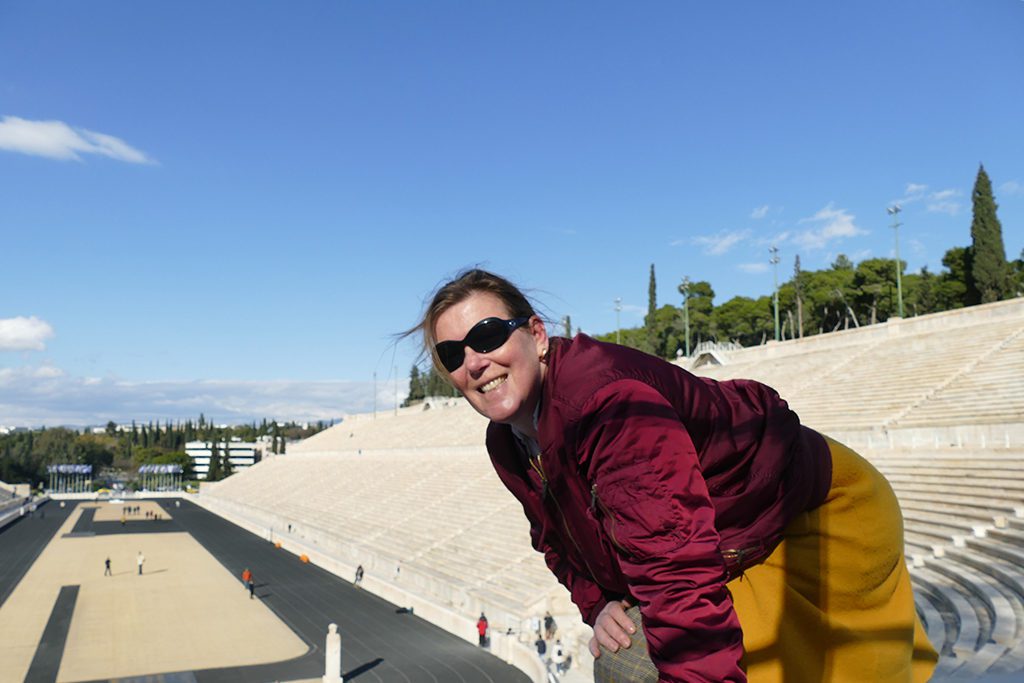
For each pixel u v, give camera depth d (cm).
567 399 201
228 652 3012
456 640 3028
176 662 2877
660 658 175
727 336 9244
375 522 5500
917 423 2812
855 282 7212
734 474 212
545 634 2725
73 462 17925
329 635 2517
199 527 8275
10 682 2634
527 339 222
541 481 246
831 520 231
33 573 5044
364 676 2602
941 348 3725
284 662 2850
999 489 2061
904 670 231
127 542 6825
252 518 8556
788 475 219
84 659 2931
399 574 4134
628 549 179
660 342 9588
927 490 2284
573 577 265
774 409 224
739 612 227
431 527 4722
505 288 228
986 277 5453
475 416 7875
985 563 1617
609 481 183
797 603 225
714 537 176
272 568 5166
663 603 172
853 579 230
